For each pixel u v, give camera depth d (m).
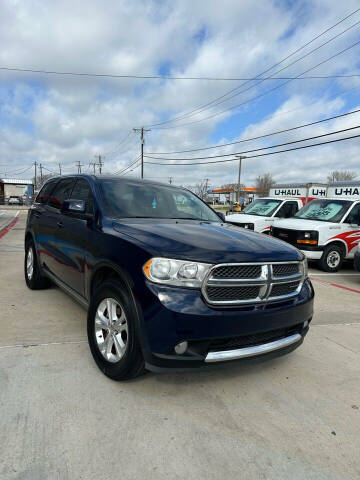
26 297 4.75
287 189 18.36
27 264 5.33
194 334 2.26
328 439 2.17
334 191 15.96
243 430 2.21
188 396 2.56
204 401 2.51
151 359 2.31
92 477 1.77
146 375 2.82
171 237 2.65
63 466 1.83
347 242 8.37
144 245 2.53
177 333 2.24
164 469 1.85
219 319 2.31
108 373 2.66
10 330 3.57
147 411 2.34
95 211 3.35
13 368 2.79
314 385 2.83
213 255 2.42
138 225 3.02
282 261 2.66
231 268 2.44
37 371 2.77
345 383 2.88
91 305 2.89
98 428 2.14
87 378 2.71
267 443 2.10
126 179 4.05
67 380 2.66
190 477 1.80
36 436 2.04
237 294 2.45
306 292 2.94
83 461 1.87
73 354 3.09
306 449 2.07
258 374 2.96
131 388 2.61
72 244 3.55
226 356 2.37
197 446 2.04
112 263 2.66
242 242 2.76
